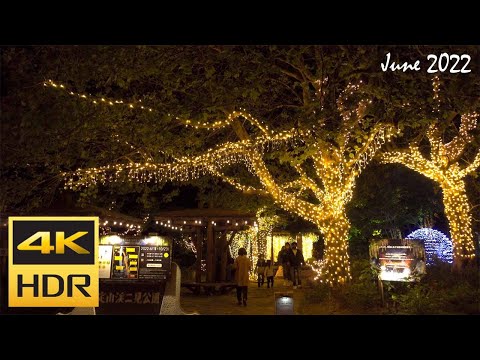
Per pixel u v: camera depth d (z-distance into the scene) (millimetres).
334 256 16125
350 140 17844
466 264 18094
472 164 18656
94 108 14891
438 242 25438
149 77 16234
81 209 17703
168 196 22219
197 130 17172
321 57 14672
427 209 30922
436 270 16594
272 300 18828
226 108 15500
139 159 18297
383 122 15438
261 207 24016
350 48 14344
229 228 21266
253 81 14141
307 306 15711
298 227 31312
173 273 11469
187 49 14695
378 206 28484
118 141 16938
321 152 16297
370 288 15156
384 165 25781
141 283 12523
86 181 17609
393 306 14312
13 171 16859
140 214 27844
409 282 14594
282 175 21328
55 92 13672
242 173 22703
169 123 16578
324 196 16516
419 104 13945
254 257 30469
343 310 14586
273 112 18438
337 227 16312
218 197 23969
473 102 14531
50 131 14102
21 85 13766
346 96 15227
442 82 14203
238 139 19000
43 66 13812
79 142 16016
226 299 19219
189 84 15281
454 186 18578
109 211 19656
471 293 13508
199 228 21422
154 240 12766
